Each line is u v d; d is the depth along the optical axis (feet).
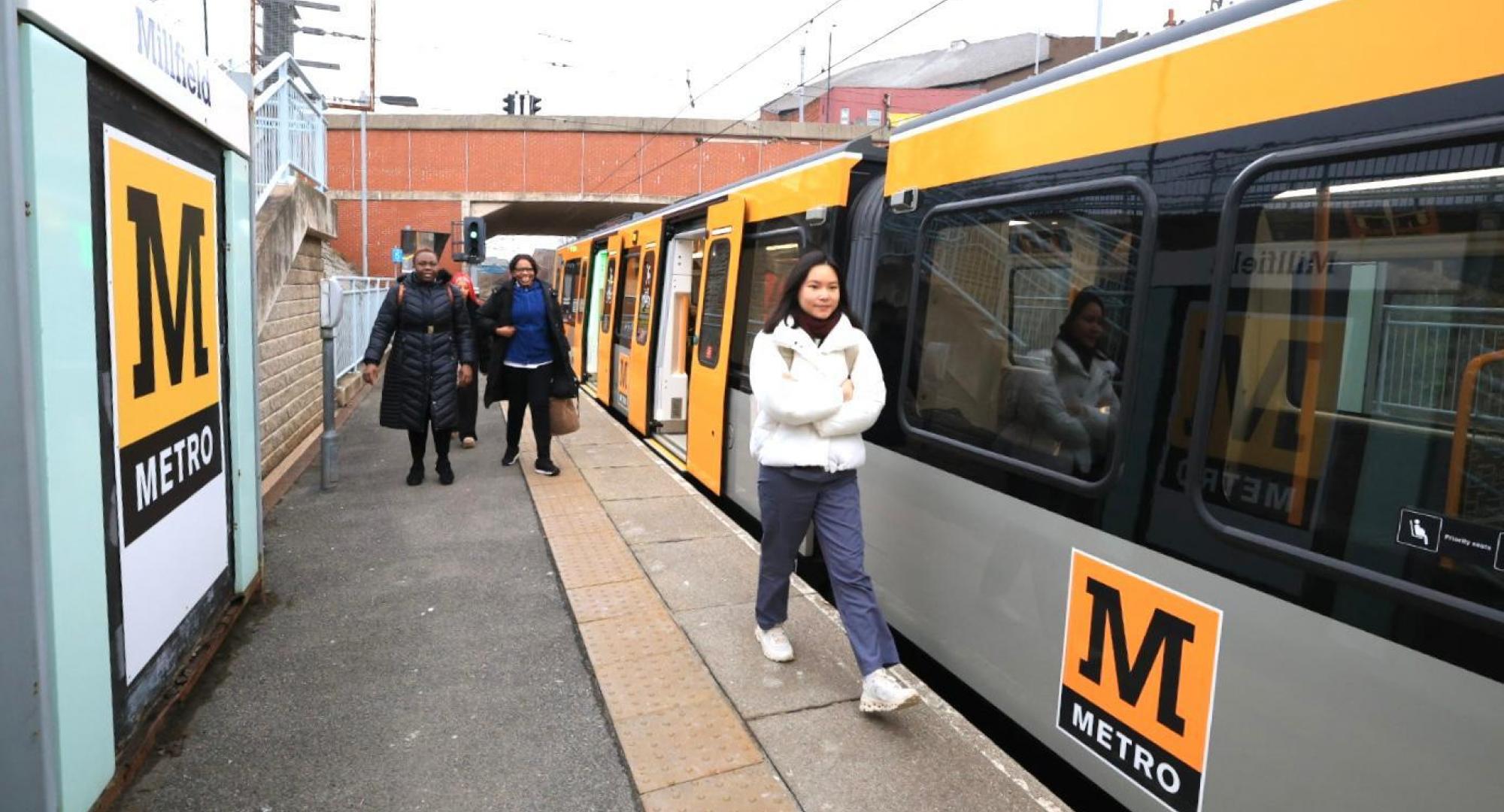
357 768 9.75
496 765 9.84
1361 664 6.72
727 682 11.73
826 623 13.73
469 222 46.73
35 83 6.74
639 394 31.86
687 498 21.38
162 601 9.79
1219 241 8.06
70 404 7.31
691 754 9.95
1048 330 10.23
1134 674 8.77
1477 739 6.01
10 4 6.46
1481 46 6.19
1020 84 10.97
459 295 22.54
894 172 13.93
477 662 12.41
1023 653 10.44
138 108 9.02
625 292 37.70
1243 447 7.78
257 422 13.91
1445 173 6.40
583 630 13.37
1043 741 10.08
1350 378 7.02
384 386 21.91
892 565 13.46
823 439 10.73
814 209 17.92
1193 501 8.16
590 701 11.32
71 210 7.33
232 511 12.82
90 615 7.69
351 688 11.59
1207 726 7.94
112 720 8.26
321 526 18.70
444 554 17.04
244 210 12.96
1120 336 9.11
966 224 11.94
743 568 16.31
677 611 14.20
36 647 6.84
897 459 13.28
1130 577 8.82
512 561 16.72
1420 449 6.55
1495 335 6.12
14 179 6.53
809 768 9.69
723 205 24.12
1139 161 8.98
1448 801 6.16
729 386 22.84
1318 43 7.28
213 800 9.07
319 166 31.40
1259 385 7.69
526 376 23.61
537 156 106.83
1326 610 6.97
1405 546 6.57
